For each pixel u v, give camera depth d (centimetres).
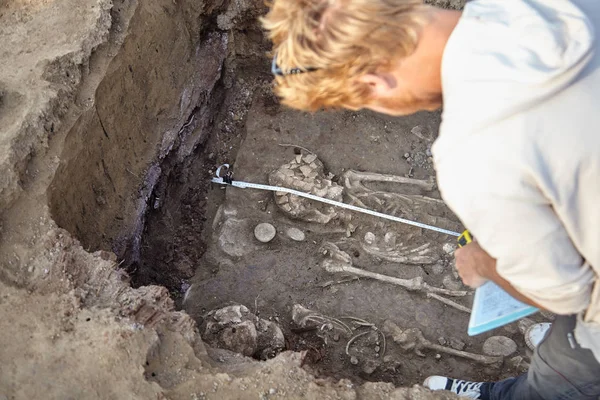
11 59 363
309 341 403
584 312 194
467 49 151
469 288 431
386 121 515
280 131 509
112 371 263
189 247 452
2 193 308
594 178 145
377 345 401
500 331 409
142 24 409
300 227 457
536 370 246
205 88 490
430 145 506
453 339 407
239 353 322
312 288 431
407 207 463
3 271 292
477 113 146
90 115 359
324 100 170
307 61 157
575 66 144
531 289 163
